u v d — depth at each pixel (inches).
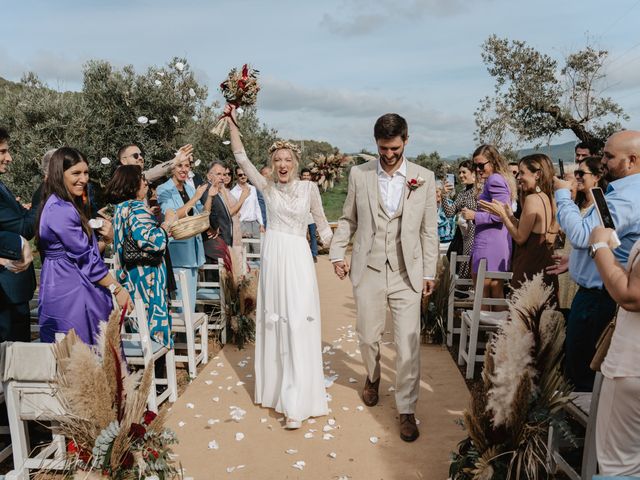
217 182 263.3
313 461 137.9
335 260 160.7
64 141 469.7
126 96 484.7
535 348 109.1
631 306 84.1
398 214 150.1
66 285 136.0
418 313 152.0
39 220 134.1
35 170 484.4
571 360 130.4
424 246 153.6
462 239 272.4
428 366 207.5
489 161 225.9
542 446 114.0
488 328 196.4
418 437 149.9
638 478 82.2
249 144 648.4
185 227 179.5
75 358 101.3
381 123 141.3
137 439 107.9
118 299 147.7
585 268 125.3
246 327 233.6
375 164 155.7
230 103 166.1
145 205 171.8
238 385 188.4
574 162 196.9
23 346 118.6
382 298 156.9
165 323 172.4
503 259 215.2
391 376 195.8
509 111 825.5
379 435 151.6
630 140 110.9
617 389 89.8
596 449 96.4
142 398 110.7
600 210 95.4
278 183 159.5
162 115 501.7
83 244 136.6
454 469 116.0
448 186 328.2
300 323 156.5
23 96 489.4
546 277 172.6
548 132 831.7
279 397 161.2
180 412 167.3
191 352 195.8
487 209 185.9
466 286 259.8
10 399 121.1
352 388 185.8
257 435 151.8
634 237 110.7
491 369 113.7
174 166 207.6
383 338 243.3
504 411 105.7
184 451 143.2
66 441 134.6
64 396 106.0
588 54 804.6
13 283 145.3
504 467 107.6
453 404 172.7
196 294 241.3
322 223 166.4
